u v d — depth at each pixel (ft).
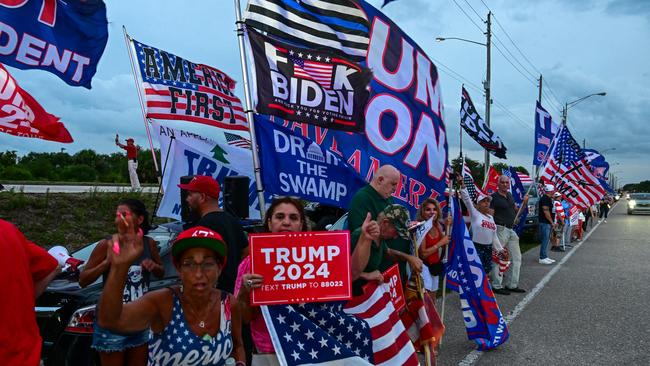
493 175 35.09
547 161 40.57
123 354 10.72
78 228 34.53
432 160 19.49
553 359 16.84
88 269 12.07
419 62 19.51
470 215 24.89
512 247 28.25
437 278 18.04
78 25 14.62
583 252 46.96
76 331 12.44
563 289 28.81
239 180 16.02
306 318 9.84
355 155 17.74
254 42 15.37
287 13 16.49
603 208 101.04
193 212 14.30
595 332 20.01
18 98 12.84
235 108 22.85
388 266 13.20
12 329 6.84
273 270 9.50
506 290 28.19
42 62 14.01
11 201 34.14
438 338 14.24
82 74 14.84
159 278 13.97
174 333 7.23
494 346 17.70
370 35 18.04
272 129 15.87
